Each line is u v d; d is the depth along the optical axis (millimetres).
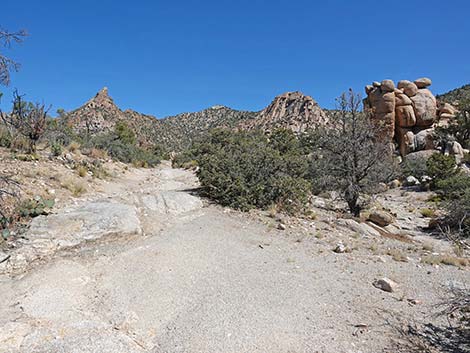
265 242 7738
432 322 4398
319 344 3740
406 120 34844
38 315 4012
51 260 5738
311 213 11172
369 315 4520
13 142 12164
